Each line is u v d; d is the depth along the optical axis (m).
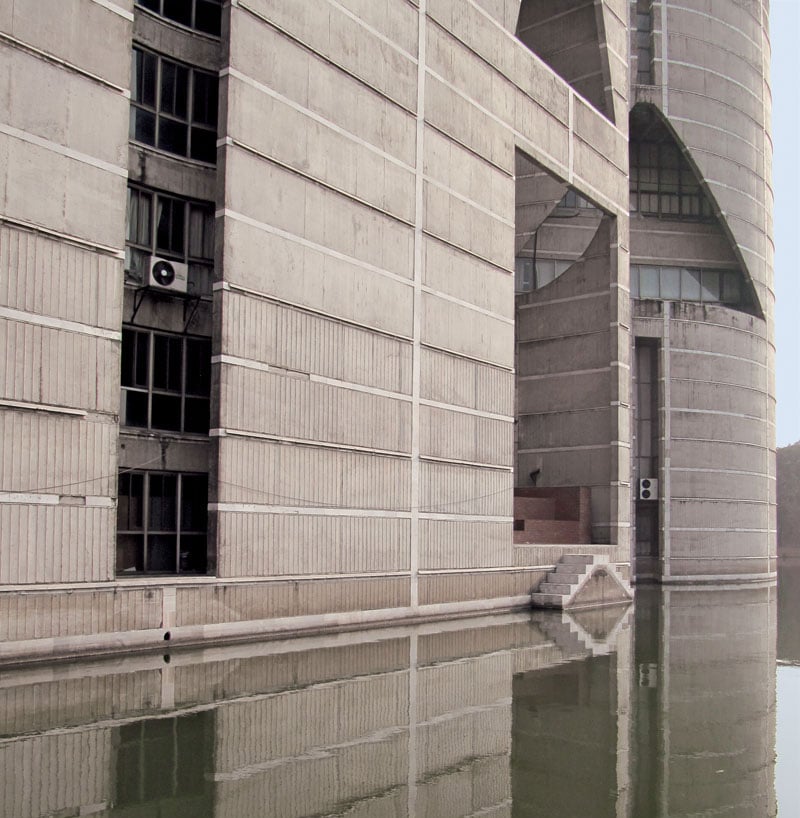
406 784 10.05
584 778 10.59
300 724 12.56
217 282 20.34
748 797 10.10
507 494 29.31
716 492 48.06
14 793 9.23
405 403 25.31
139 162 20.88
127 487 20.53
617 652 20.86
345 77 23.80
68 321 17.52
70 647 17.19
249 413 20.70
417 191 26.16
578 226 46.34
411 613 25.19
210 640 19.66
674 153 50.56
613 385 36.03
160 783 9.73
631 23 49.28
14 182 16.78
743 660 20.48
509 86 30.58
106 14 18.50
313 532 22.22
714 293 50.75
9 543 16.42
